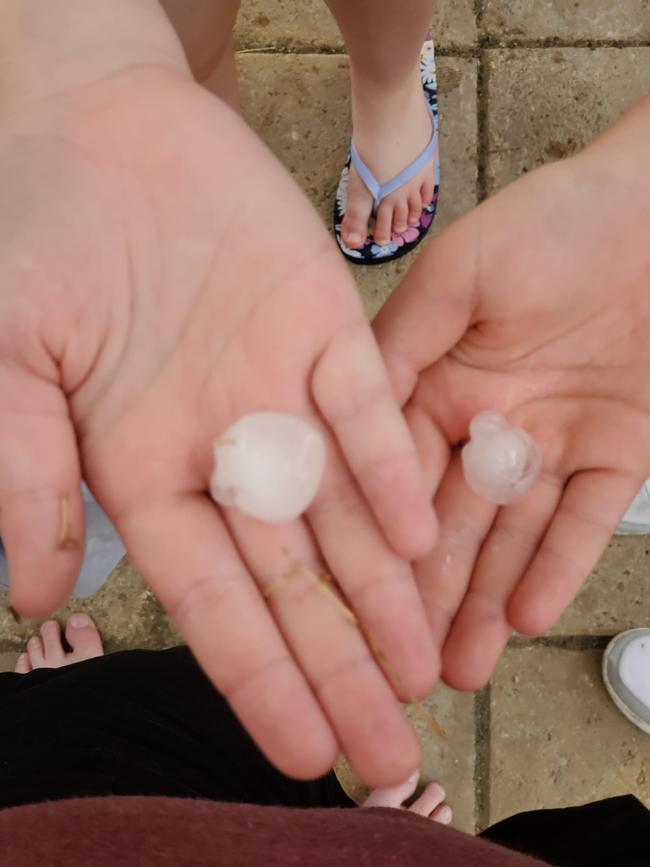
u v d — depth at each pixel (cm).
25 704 33
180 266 23
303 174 45
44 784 28
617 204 26
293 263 24
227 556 22
